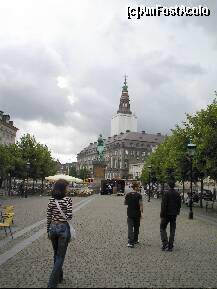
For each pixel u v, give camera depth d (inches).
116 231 750.5
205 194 2546.8
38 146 2596.0
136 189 592.1
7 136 3718.0
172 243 553.0
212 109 1462.8
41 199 1934.1
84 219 986.1
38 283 359.9
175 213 553.0
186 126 1806.1
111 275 399.5
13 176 2439.7
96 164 3575.3
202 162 1507.1
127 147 7190.0
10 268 420.5
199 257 511.2
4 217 729.0
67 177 2326.5
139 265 451.5
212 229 857.5
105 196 2628.0
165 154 2338.8
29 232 715.4
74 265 444.1
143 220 994.1
